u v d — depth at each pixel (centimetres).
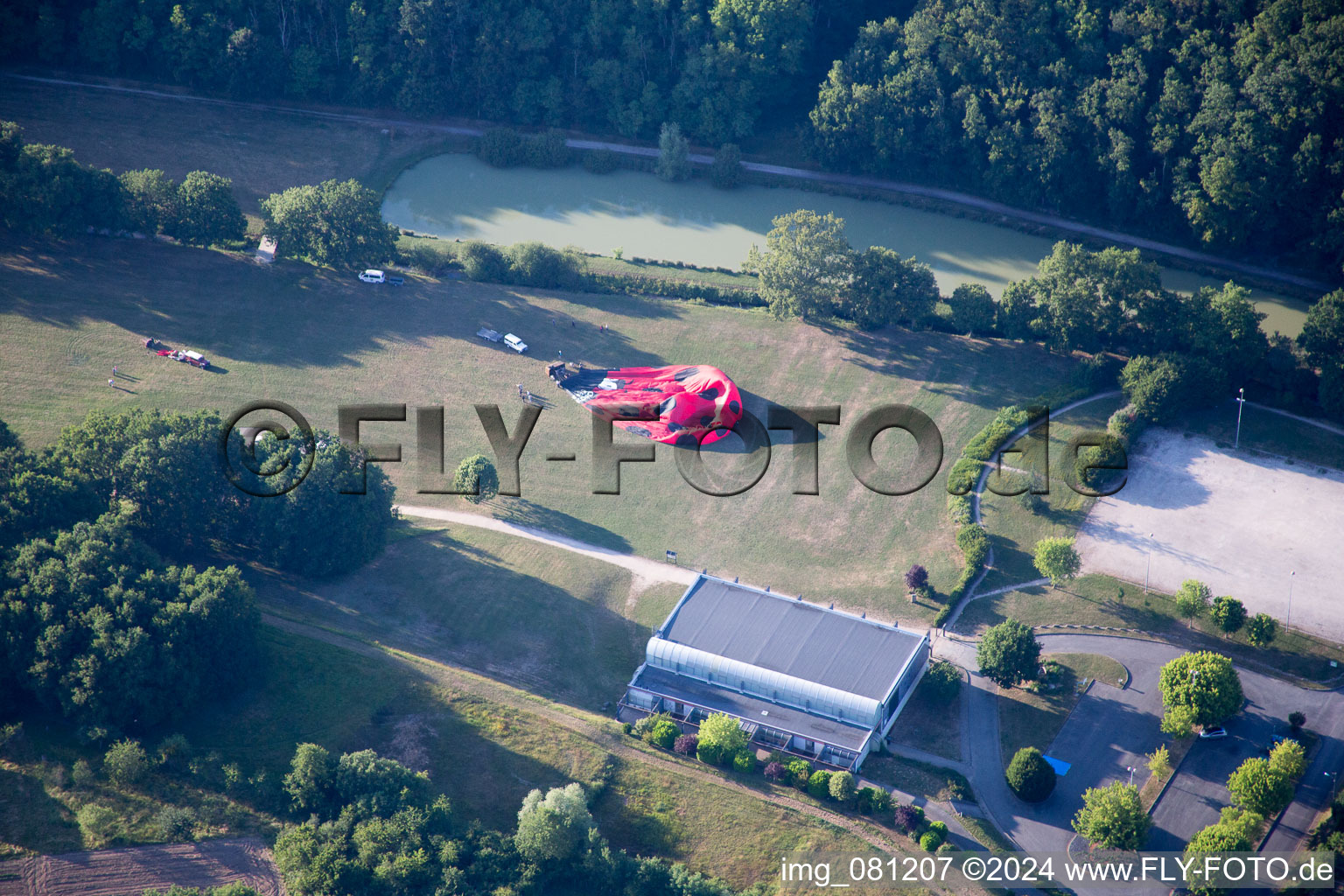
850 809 14212
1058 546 16988
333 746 14525
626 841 13875
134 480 16438
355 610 16675
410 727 14812
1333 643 16338
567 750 14725
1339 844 13450
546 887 13225
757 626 16312
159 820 13250
